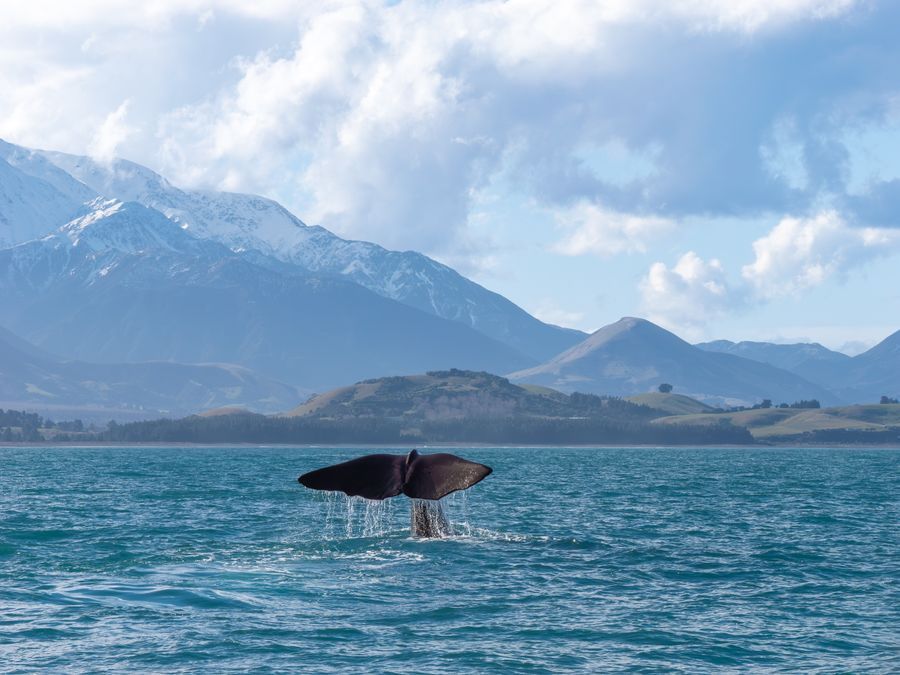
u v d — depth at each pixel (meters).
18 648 70.88
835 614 85.19
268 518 164.88
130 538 131.88
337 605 85.56
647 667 68.81
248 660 68.81
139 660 68.44
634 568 108.25
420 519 124.94
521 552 116.44
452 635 76.50
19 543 126.00
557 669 68.12
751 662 70.25
